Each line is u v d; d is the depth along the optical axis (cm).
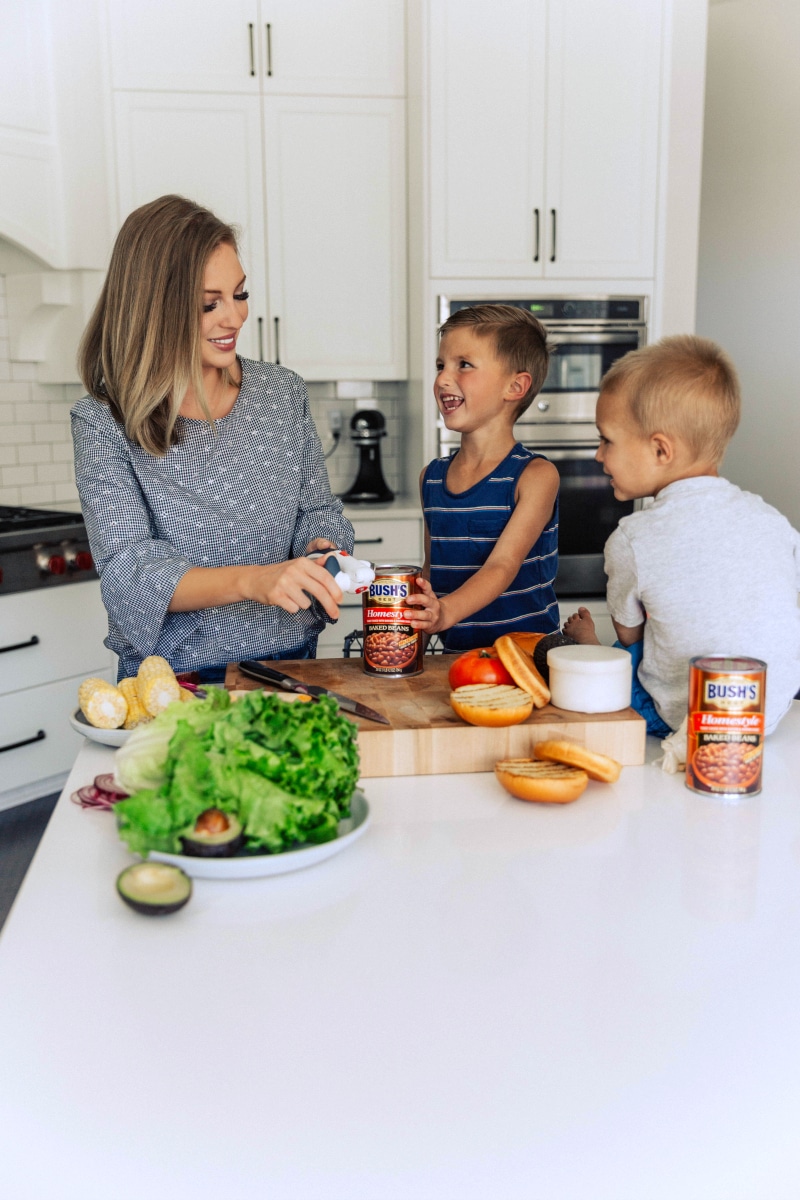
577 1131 56
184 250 138
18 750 295
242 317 147
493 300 330
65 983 69
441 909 80
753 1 413
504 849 90
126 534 142
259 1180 53
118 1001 67
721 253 442
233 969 71
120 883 77
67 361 335
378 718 110
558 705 115
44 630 295
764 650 114
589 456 339
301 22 328
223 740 82
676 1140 56
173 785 81
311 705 85
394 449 389
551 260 330
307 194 338
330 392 383
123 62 319
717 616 113
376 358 352
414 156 331
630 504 343
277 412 161
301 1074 60
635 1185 53
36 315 333
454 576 175
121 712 114
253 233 337
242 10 323
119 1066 61
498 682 116
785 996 68
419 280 333
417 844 92
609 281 334
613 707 113
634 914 79
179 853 82
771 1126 57
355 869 86
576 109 323
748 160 426
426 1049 62
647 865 87
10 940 75
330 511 167
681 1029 65
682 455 116
